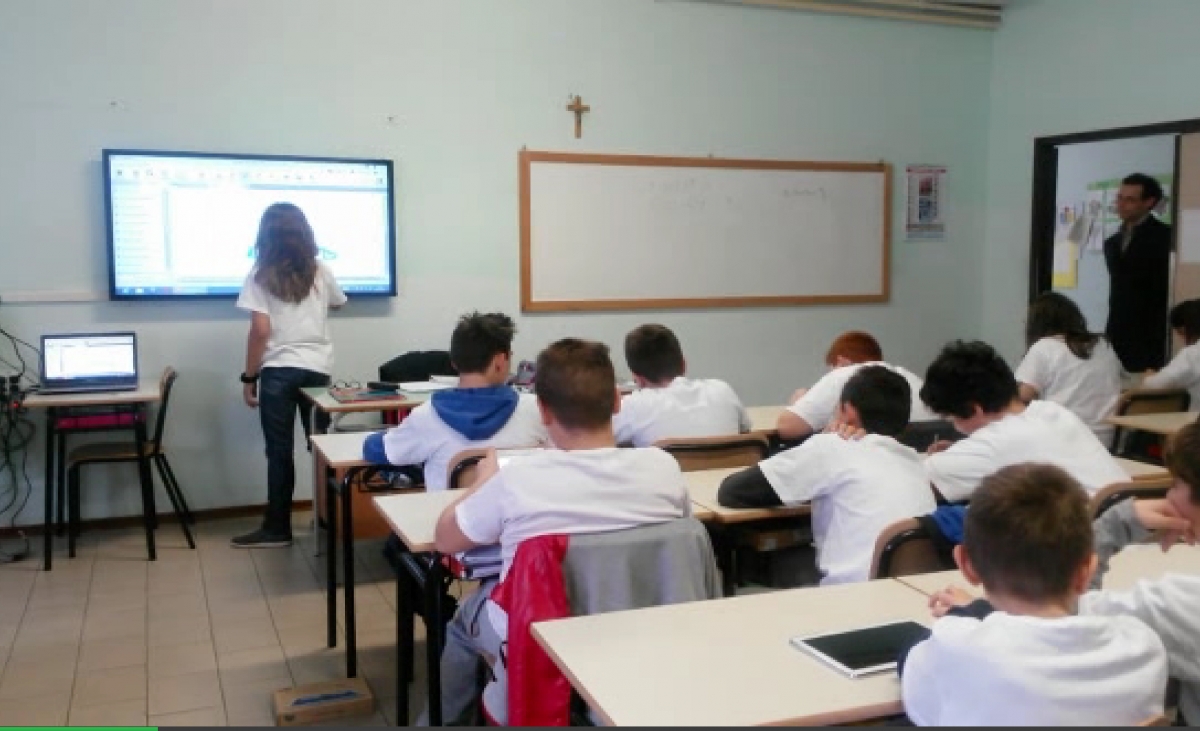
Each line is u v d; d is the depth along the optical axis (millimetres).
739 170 5988
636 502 1865
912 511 2186
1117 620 1285
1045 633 1209
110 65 4688
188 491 5004
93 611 3684
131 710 2857
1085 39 5977
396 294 5262
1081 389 4426
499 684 1976
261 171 4906
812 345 6332
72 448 4746
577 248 5645
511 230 5496
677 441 2943
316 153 5066
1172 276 5520
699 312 6000
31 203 4609
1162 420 4066
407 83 5215
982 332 6855
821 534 2338
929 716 1271
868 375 2402
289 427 4566
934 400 2484
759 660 1479
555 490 1840
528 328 5590
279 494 4562
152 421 4906
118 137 4723
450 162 5336
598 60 5605
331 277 4727
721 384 3352
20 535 4652
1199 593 1496
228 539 4668
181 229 4793
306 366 4559
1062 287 6340
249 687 3023
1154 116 5586
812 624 1631
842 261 6348
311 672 3133
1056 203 6336
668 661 1474
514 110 5445
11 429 4660
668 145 5816
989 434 2402
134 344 4578
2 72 4516
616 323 5789
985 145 6727
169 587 3967
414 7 5199
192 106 4836
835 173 6258
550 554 1754
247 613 3672
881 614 1679
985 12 6520
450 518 1956
